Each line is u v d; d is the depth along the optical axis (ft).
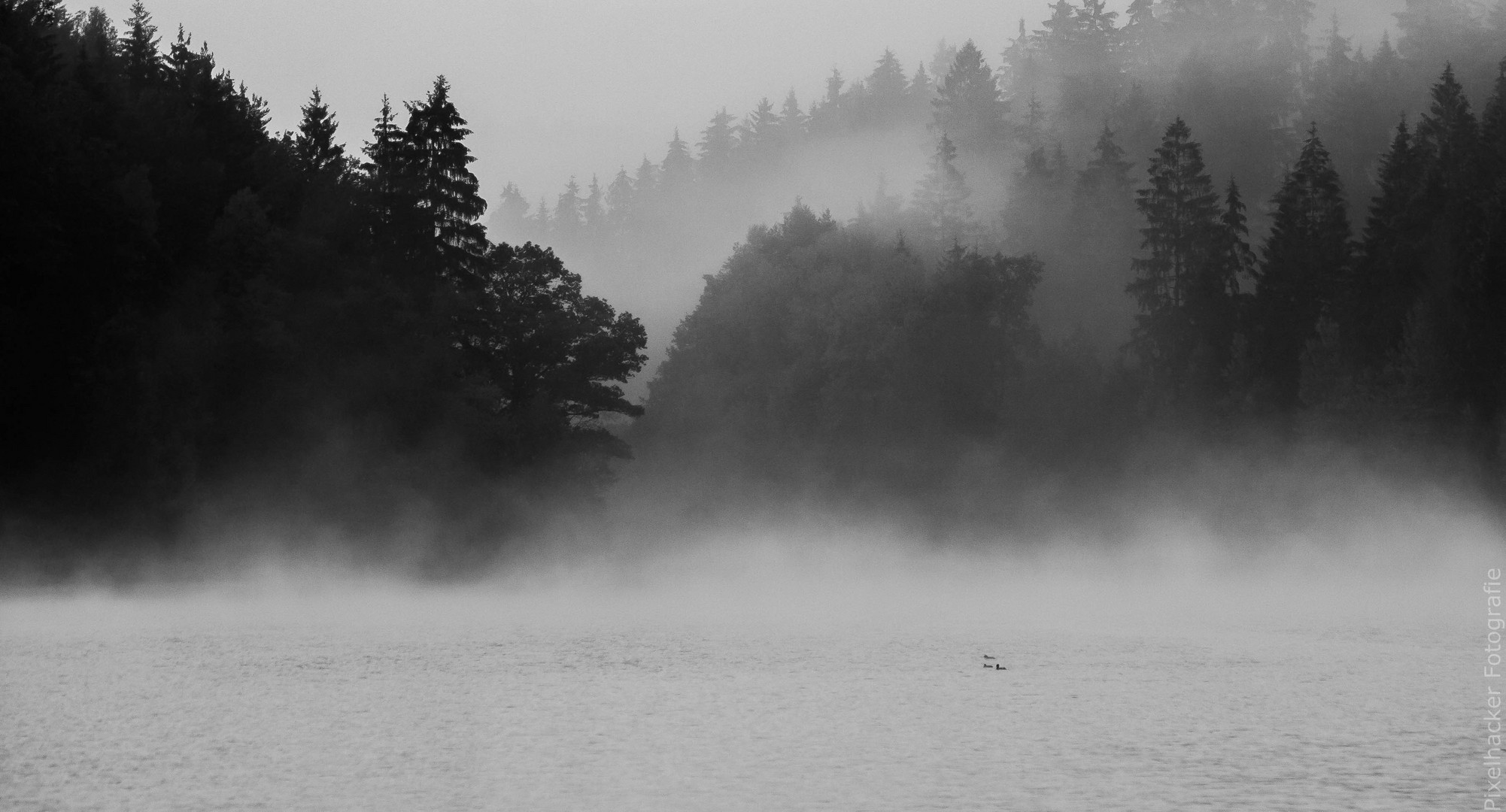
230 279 300.81
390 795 88.99
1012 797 88.74
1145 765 98.32
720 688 136.98
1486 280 361.71
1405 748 104.88
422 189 349.61
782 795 89.10
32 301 248.11
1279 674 149.59
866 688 137.39
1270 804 87.04
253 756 100.63
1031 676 148.15
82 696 126.93
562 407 358.43
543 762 99.14
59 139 255.91
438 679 141.79
